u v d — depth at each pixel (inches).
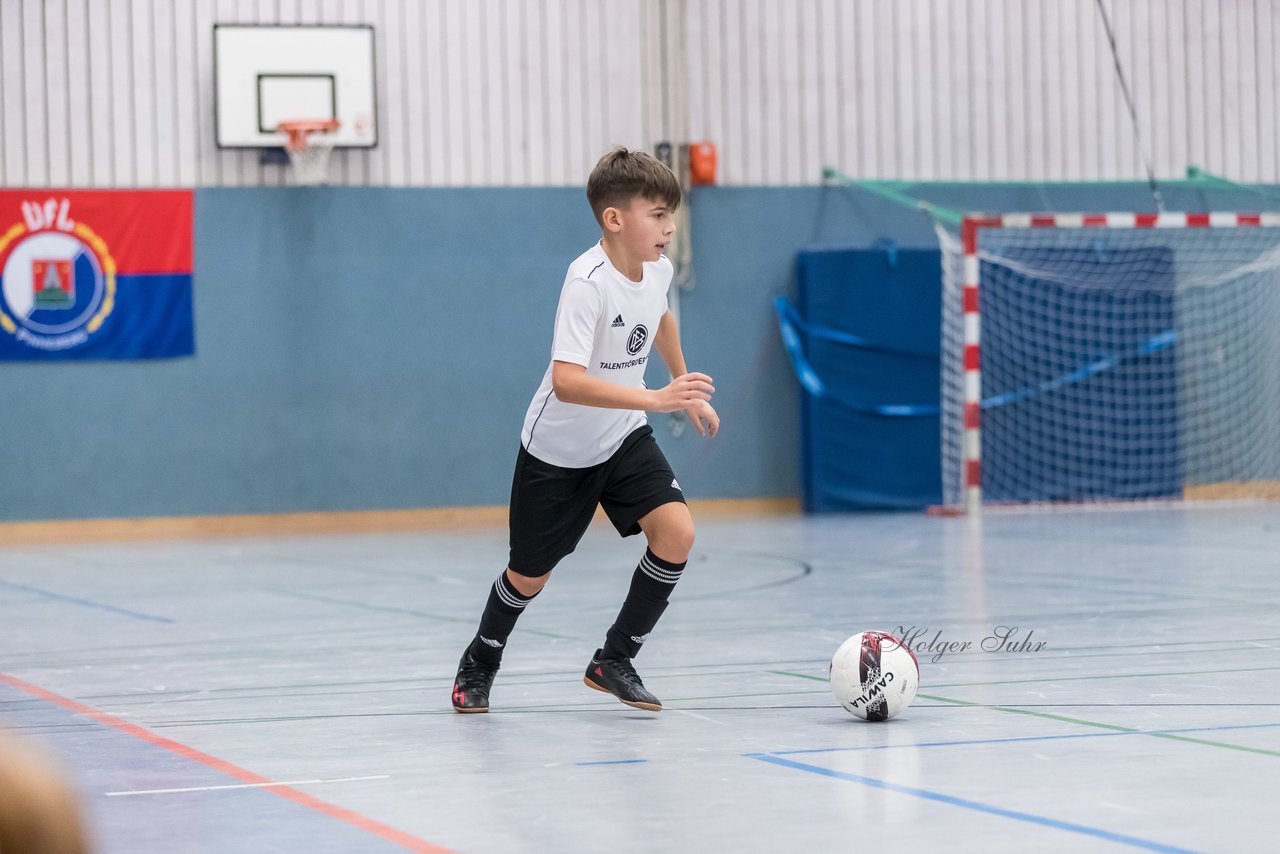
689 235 1723.7
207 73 1610.5
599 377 446.3
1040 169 1808.6
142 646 675.4
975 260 1581.0
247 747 408.2
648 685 515.8
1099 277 1776.6
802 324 1734.7
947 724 421.1
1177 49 1847.9
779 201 1749.5
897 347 1738.4
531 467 445.1
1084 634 636.1
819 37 1755.7
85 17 1583.4
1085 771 347.3
